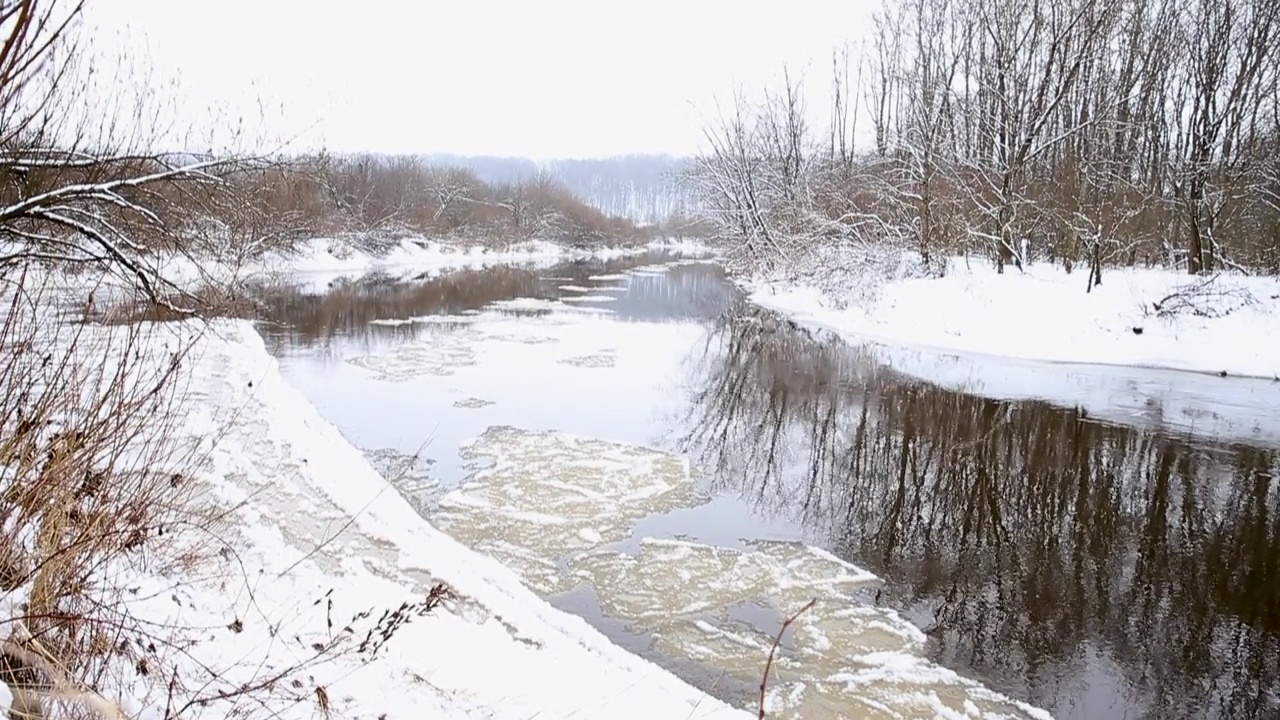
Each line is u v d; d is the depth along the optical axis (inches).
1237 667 222.2
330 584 182.5
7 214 235.1
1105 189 784.9
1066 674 218.4
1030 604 257.4
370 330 775.1
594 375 593.6
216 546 177.0
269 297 950.4
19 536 104.7
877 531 314.2
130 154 316.8
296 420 326.0
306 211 1198.3
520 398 515.5
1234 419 469.1
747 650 226.8
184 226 514.0
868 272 872.3
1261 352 590.9
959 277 791.7
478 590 201.6
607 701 160.1
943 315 753.0
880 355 683.4
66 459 110.1
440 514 318.3
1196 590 267.6
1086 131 826.8
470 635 173.8
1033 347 665.6
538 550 289.9
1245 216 778.2
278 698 112.5
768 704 200.7
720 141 1298.0
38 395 130.7
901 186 941.2
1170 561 288.8
